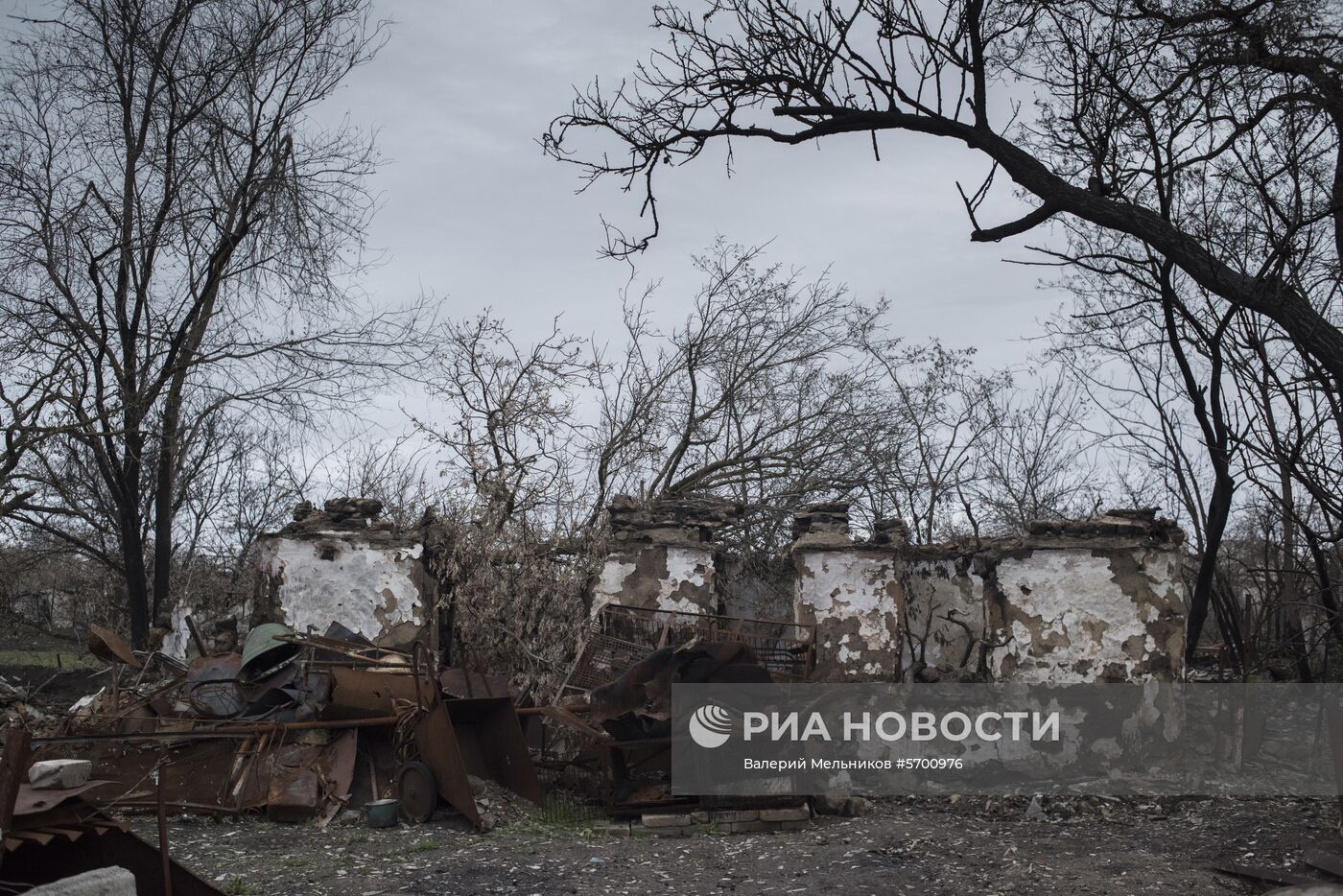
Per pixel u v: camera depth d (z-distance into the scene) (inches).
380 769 406.9
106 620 836.6
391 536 508.7
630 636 498.3
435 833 370.9
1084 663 460.8
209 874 309.3
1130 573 465.1
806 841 360.8
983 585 474.9
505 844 355.6
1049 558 468.1
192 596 790.5
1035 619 466.0
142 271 643.5
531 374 627.5
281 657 446.0
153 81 648.4
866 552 480.4
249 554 890.1
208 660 443.2
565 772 452.4
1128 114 368.8
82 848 212.8
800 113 359.3
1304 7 334.0
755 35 358.0
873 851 341.1
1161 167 369.1
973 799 432.1
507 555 522.3
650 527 521.3
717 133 362.6
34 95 628.7
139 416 625.3
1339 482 358.0
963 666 505.0
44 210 617.3
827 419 805.9
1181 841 349.7
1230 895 282.0
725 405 807.1
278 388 660.7
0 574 773.3
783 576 684.1
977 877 306.3
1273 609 507.5
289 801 382.3
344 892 292.7
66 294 615.2
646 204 369.7
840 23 350.6
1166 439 593.9
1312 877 287.7
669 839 368.2
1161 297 448.1
